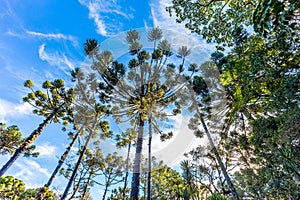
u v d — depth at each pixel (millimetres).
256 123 6590
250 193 8703
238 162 9828
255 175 8164
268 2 2705
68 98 13242
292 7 2768
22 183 15633
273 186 6711
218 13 9203
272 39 5645
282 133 5176
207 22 9648
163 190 14242
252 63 5871
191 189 9680
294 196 6145
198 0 9508
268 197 7629
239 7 8445
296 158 5070
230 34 8898
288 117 4844
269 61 5570
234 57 8812
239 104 8000
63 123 14680
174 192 12859
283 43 4914
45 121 13711
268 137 6109
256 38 7523
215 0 9031
